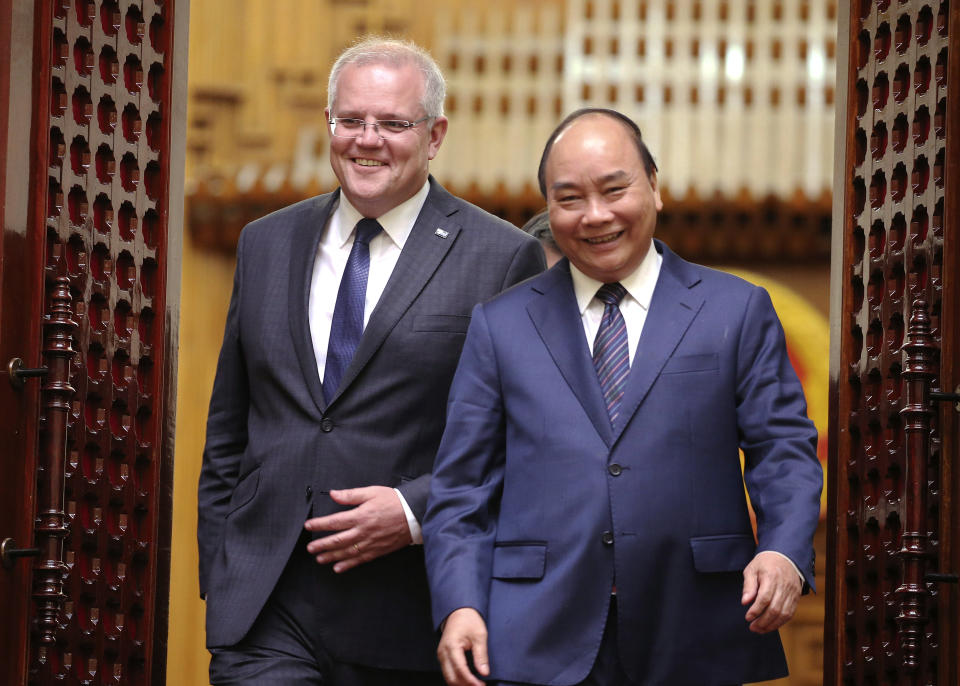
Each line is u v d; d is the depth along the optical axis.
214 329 21.06
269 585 7.29
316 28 22.19
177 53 7.99
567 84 22.17
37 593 6.80
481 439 6.73
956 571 6.86
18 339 6.91
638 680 6.39
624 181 6.55
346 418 7.39
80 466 7.42
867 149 7.74
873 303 7.64
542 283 6.93
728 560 6.46
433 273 7.58
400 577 7.42
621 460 6.48
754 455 6.59
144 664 7.68
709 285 6.80
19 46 6.96
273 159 21.67
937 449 7.07
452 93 22.11
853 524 7.65
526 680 6.33
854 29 7.86
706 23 22.31
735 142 21.59
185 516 20.67
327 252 7.72
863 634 7.51
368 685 7.44
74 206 7.45
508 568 6.52
